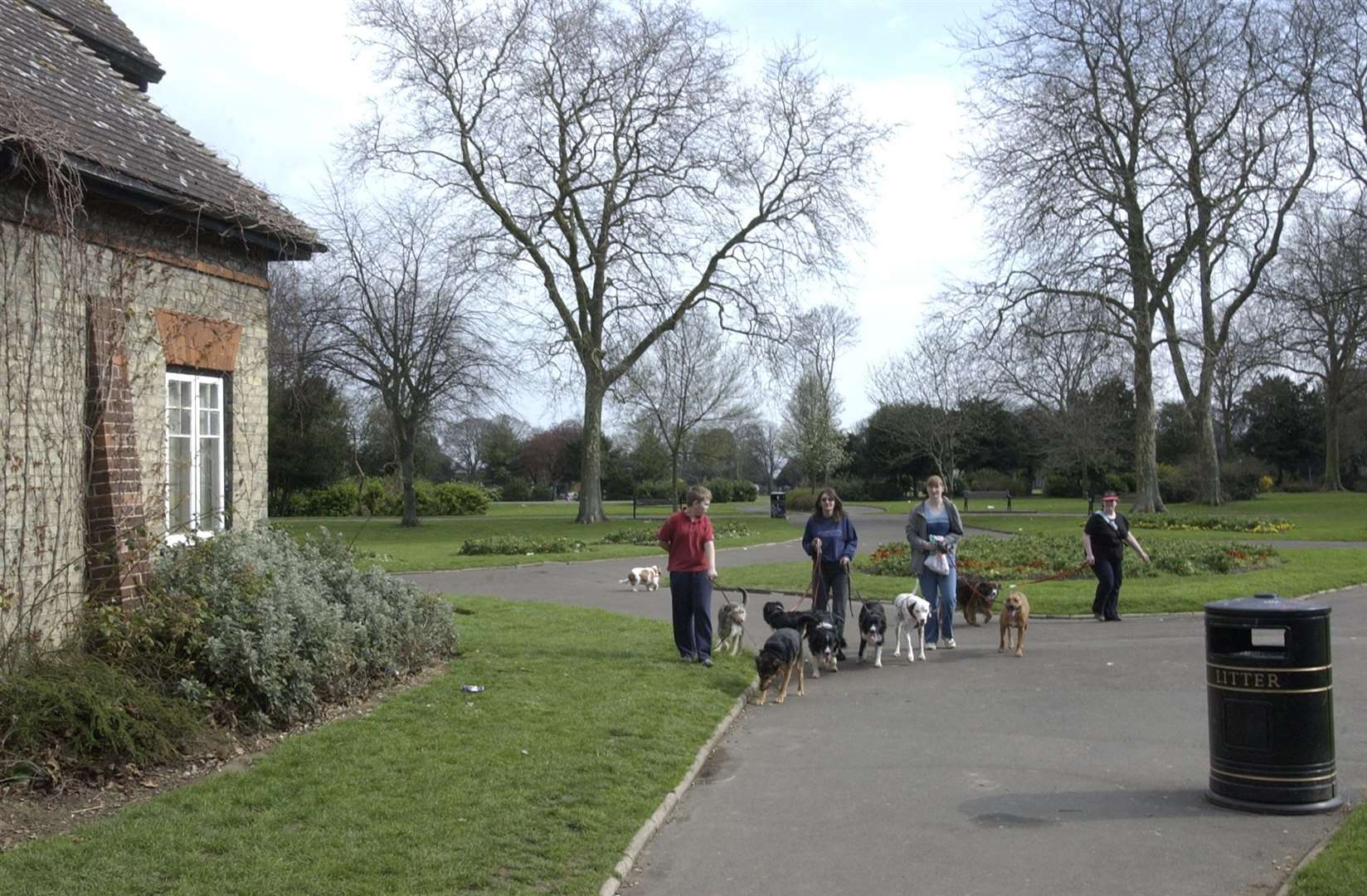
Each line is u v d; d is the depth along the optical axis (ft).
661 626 47.14
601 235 128.88
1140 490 134.10
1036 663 39.65
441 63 120.67
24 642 24.64
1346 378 210.18
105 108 34.40
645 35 123.44
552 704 30.60
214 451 36.47
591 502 146.92
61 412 28.22
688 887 18.69
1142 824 21.40
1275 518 125.39
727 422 213.25
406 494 151.74
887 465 237.66
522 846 19.51
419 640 35.27
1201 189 120.16
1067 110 116.16
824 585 40.81
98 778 21.98
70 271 28.07
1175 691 34.22
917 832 21.34
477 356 149.07
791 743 29.04
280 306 133.80
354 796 21.79
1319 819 21.34
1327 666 21.91
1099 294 117.08
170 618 27.02
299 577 31.24
